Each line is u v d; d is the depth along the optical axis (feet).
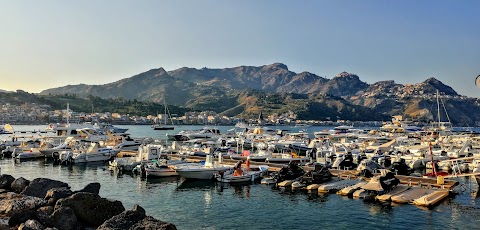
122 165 184.34
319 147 257.14
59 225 76.59
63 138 295.28
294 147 276.41
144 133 603.67
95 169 192.54
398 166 178.91
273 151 261.85
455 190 135.23
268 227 97.35
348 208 114.11
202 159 215.72
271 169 175.94
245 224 99.76
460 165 177.06
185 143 336.08
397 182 136.36
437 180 139.13
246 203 121.70
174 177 166.61
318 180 145.38
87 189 102.01
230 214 109.19
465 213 108.47
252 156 214.90
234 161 201.67
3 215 80.23
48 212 78.95
